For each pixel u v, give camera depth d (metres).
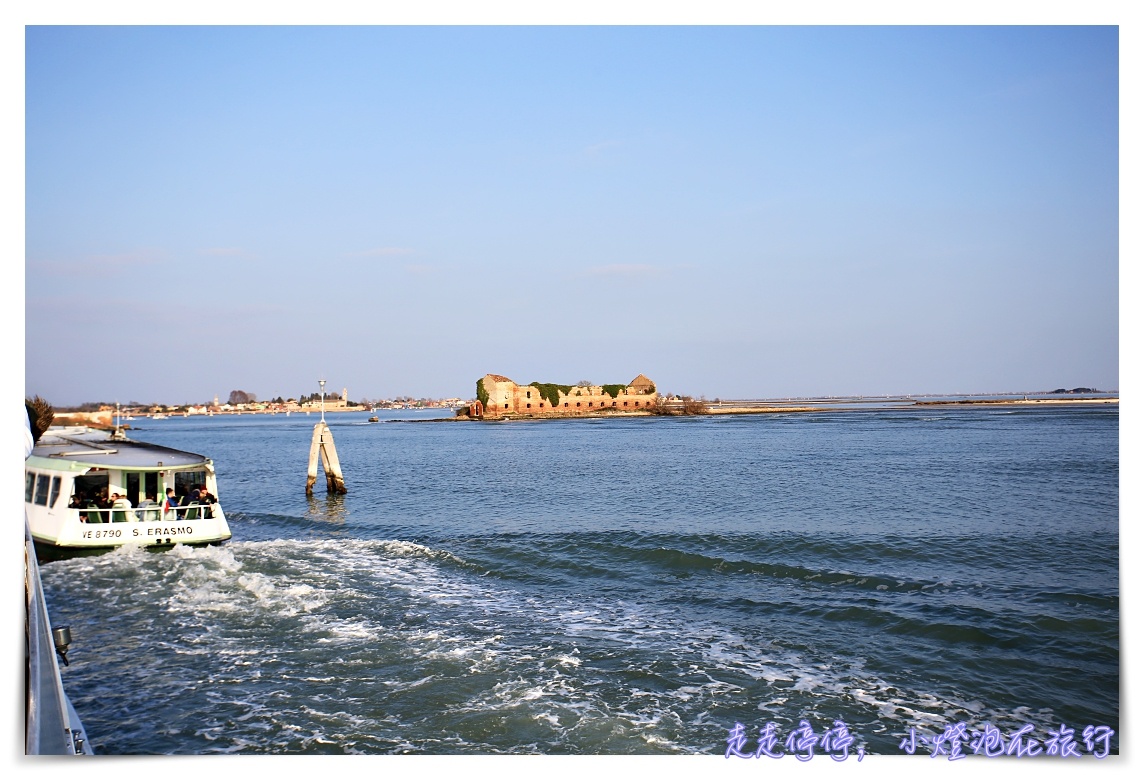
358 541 31.42
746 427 160.62
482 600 22.39
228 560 26.73
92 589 23.19
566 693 15.23
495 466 74.19
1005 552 28.06
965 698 15.09
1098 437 97.62
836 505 40.97
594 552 29.14
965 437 103.06
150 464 28.70
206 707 14.84
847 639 18.48
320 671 16.55
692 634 18.95
